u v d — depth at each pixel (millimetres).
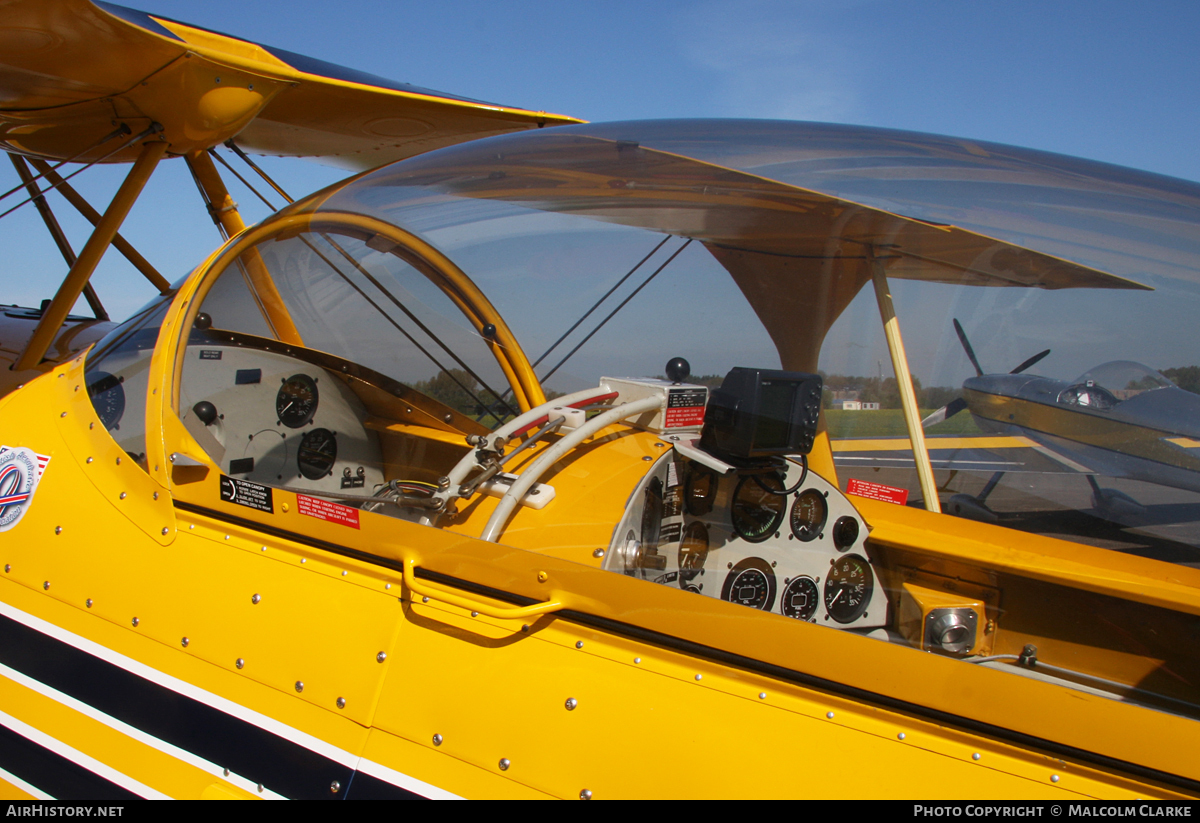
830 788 981
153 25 3088
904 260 1390
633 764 1063
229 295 1859
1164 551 1200
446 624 1275
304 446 1918
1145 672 1283
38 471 1795
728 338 1491
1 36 2758
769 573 1529
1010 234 1273
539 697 1155
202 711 1370
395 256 1757
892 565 1540
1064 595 1341
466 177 1787
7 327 3926
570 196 1643
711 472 1503
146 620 1503
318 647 1334
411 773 1177
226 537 1525
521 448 1518
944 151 1567
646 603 1150
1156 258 1209
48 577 1648
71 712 1487
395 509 1429
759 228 1474
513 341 1665
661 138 1688
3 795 1492
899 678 997
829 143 1588
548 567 1231
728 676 1094
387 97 3719
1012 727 953
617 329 1574
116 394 1780
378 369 1891
